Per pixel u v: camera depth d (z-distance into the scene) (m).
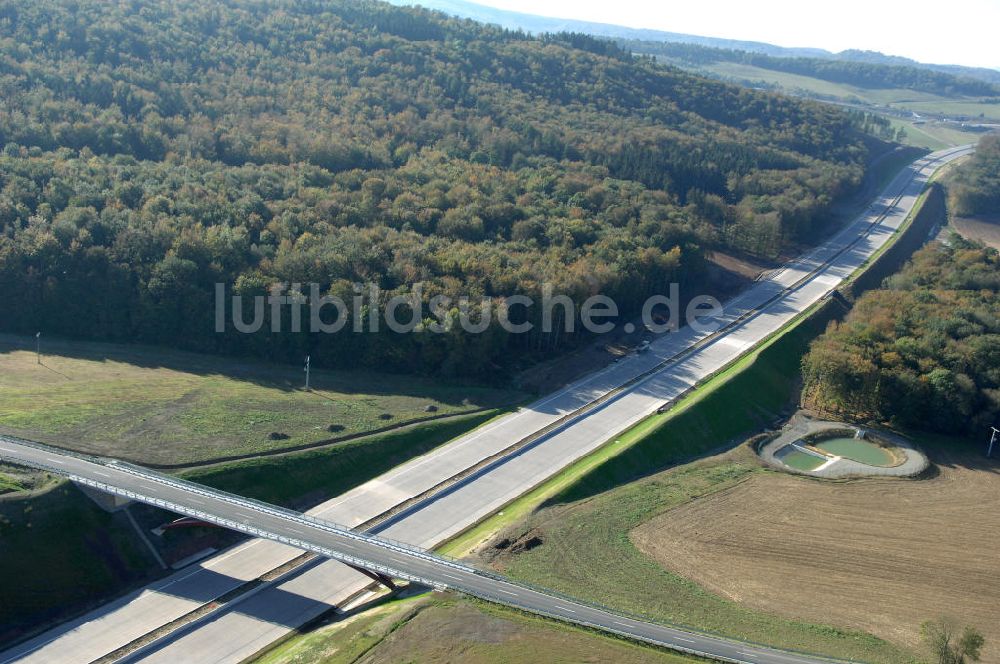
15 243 167.88
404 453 140.50
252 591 105.75
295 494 126.06
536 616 95.75
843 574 113.88
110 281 170.00
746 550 117.81
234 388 154.25
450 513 124.06
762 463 146.62
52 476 111.38
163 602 102.88
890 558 118.62
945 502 137.00
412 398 159.75
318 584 108.19
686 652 91.69
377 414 149.75
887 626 102.69
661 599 104.00
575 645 91.25
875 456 155.88
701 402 161.75
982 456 157.75
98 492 111.50
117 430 129.88
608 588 105.50
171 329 172.00
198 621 99.31
